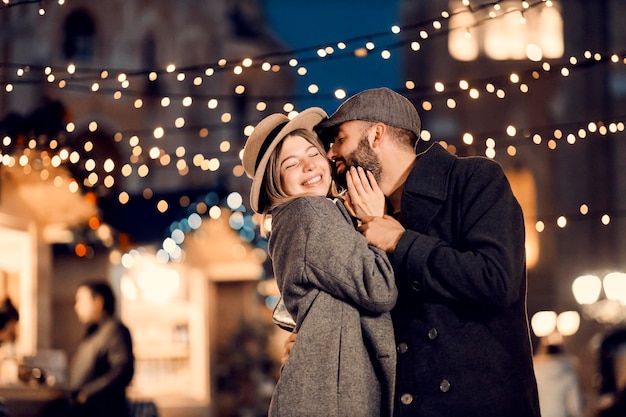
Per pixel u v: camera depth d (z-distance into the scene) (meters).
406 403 4.39
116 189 13.85
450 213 4.52
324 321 4.43
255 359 18.72
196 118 25.56
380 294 4.33
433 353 4.37
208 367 16.22
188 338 16.20
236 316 19.55
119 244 13.38
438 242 4.39
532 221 29.98
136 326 16.05
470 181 4.49
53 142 9.57
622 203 30.11
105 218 13.02
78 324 14.45
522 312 4.47
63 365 11.19
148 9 25.06
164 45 25.34
